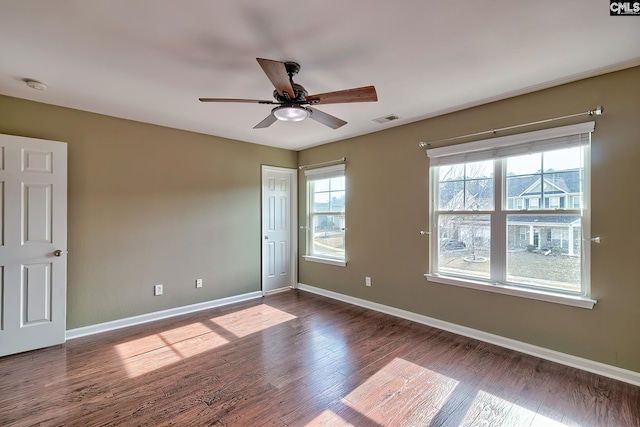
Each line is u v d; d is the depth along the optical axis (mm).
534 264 2822
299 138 4469
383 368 2580
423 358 2752
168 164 3867
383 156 3996
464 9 1677
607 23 1803
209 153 4246
